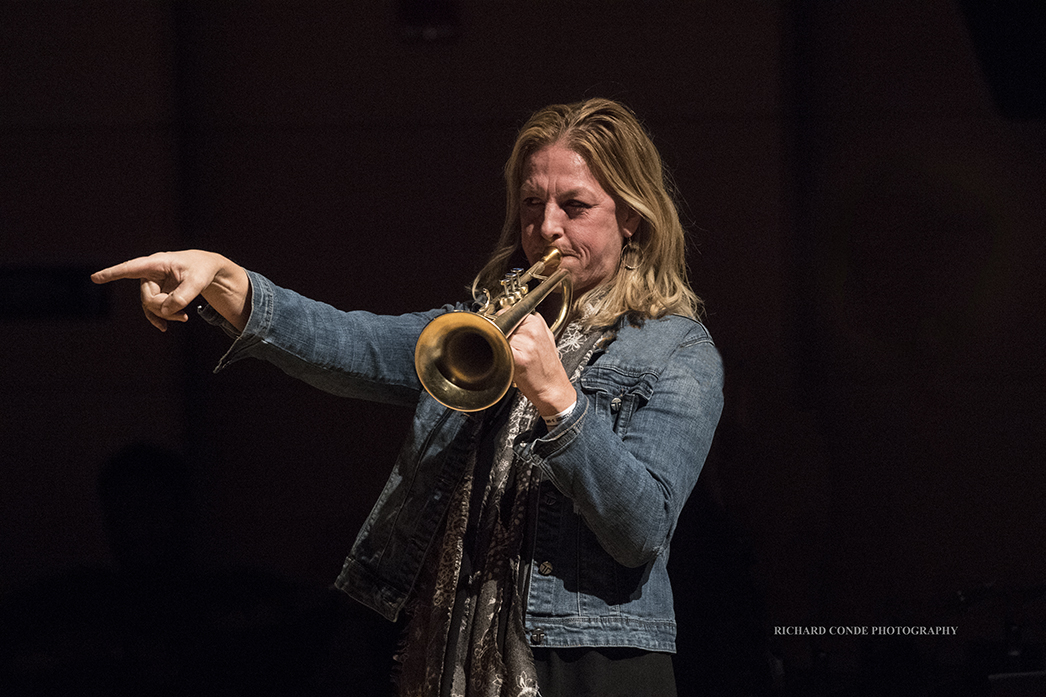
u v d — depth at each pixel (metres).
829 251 8.52
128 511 8.80
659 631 5.11
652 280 5.59
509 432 5.23
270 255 8.80
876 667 8.36
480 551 5.18
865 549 8.44
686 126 8.57
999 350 8.46
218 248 8.82
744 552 8.37
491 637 5.00
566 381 4.57
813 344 8.52
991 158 8.45
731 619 8.30
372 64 8.72
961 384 8.48
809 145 8.54
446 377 4.67
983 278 8.47
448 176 8.71
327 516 8.78
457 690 5.02
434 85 8.70
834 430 8.48
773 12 8.52
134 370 8.85
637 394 5.10
